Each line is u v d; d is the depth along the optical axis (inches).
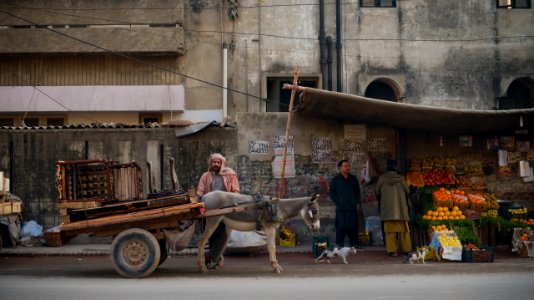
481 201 496.1
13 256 497.0
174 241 384.5
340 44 767.7
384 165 555.8
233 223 396.2
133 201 377.7
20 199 544.7
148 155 563.8
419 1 780.6
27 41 733.9
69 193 378.6
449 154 556.1
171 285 343.0
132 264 374.0
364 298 301.9
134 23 746.2
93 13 745.0
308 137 556.4
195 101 765.9
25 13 741.9
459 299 300.0
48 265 446.3
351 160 556.1
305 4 772.0
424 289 328.2
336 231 514.3
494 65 786.2
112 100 748.0
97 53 740.7
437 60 780.0
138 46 737.0
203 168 561.3
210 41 767.7
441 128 531.2
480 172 551.2
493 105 784.3
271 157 556.7
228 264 447.8
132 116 768.3
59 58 757.3
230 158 560.4
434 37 780.6
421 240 497.7
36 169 563.5
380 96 802.8
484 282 352.8
